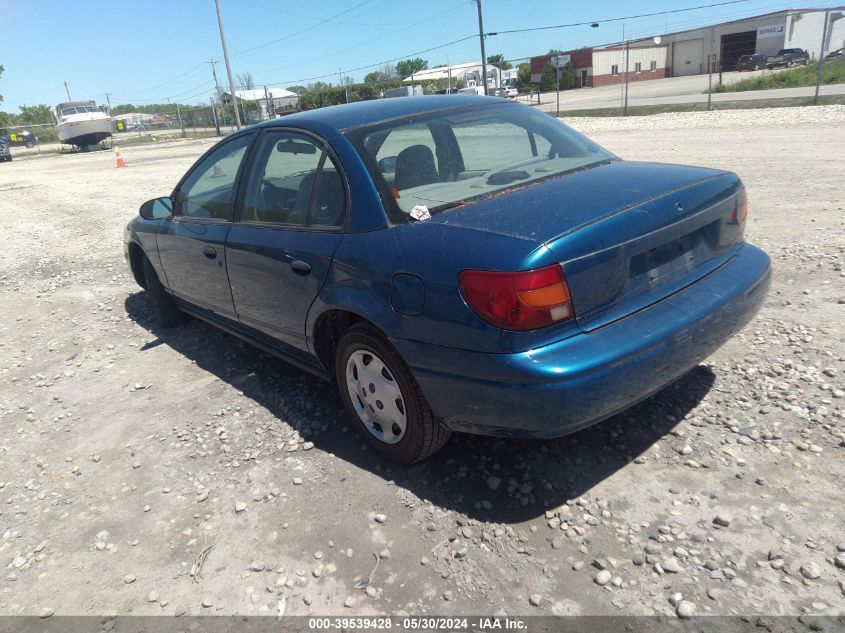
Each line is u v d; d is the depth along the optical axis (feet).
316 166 10.62
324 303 10.06
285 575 8.12
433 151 10.71
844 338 12.48
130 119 274.57
